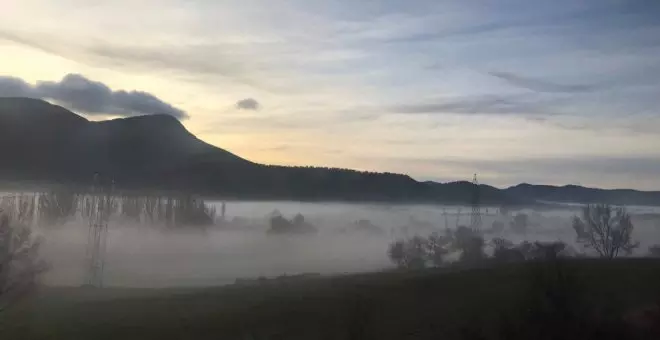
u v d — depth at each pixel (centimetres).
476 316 2881
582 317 2519
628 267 3938
